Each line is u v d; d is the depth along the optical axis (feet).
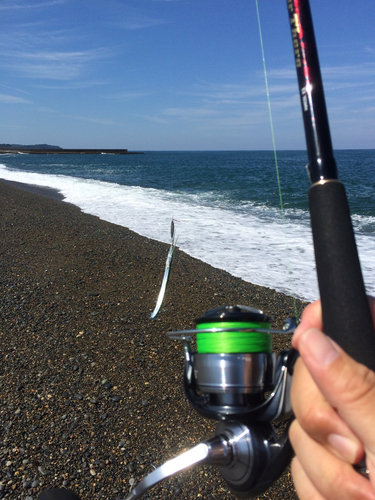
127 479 7.63
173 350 12.12
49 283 17.67
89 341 12.56
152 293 16.99
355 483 1.64
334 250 1.78
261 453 2.47
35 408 9.41
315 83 1.93
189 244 26.43
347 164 164.96
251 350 2.71
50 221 32.35
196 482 7.50
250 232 30.01
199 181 91.86
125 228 31.76
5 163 184.96
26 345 12.25
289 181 89.56
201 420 9.18
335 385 1.54
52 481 7.51
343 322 1.71
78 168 150.41
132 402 9.72
